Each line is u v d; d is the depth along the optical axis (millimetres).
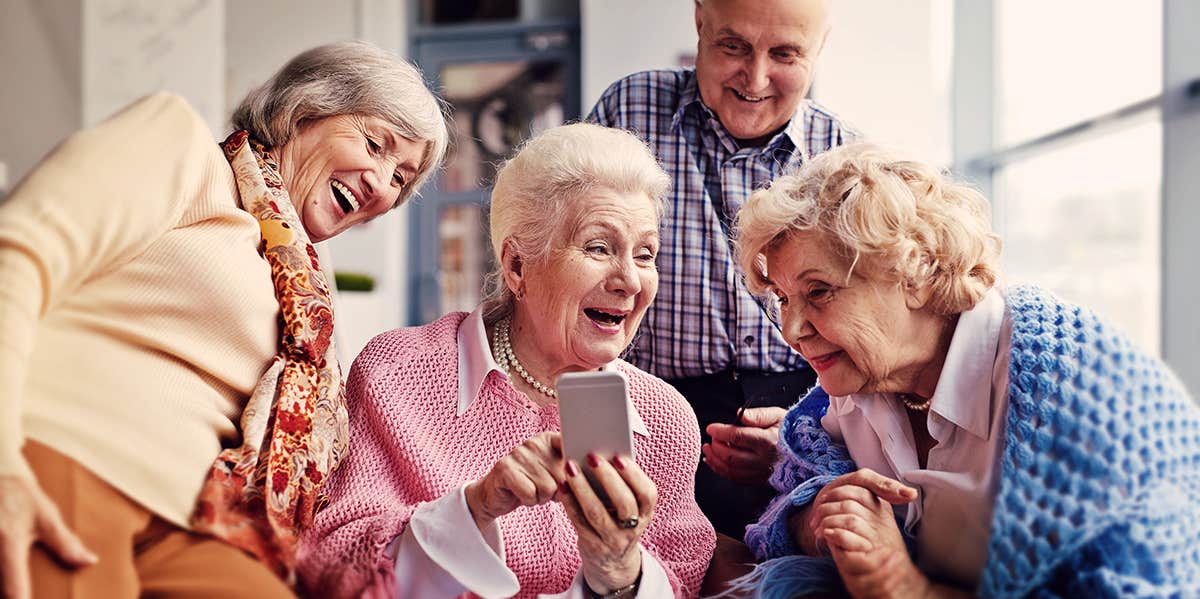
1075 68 3932
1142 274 3412
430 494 1187
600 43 4820
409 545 1097
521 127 5555
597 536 1037
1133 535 921
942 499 1048
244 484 1027
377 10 5180
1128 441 947
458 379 1274
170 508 966
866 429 1248
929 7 4438
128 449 967
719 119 1831
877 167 1087
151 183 1056
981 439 1066
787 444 1334
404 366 1273
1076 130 3852
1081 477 943
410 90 1386
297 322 1149
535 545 1204
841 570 1045
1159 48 3270
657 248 1273
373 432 1236
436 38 5582
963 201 1103
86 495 920
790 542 1229
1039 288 1115
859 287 1074
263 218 1214
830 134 1906
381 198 1391
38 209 957
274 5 5078
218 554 948
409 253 5605
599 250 1223
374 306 4863
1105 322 1040
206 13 3533
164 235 1078
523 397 1263
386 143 1375
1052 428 969
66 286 991
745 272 1194
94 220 990
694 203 1834
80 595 858
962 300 1072
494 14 5598
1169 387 997
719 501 1521
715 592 1240
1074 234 3934
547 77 5543
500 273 1324
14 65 3420
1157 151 3281
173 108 1150
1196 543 938
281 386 1114
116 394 993
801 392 1801
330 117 1343
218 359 1091
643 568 1108
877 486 1062
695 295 1813
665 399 1334
